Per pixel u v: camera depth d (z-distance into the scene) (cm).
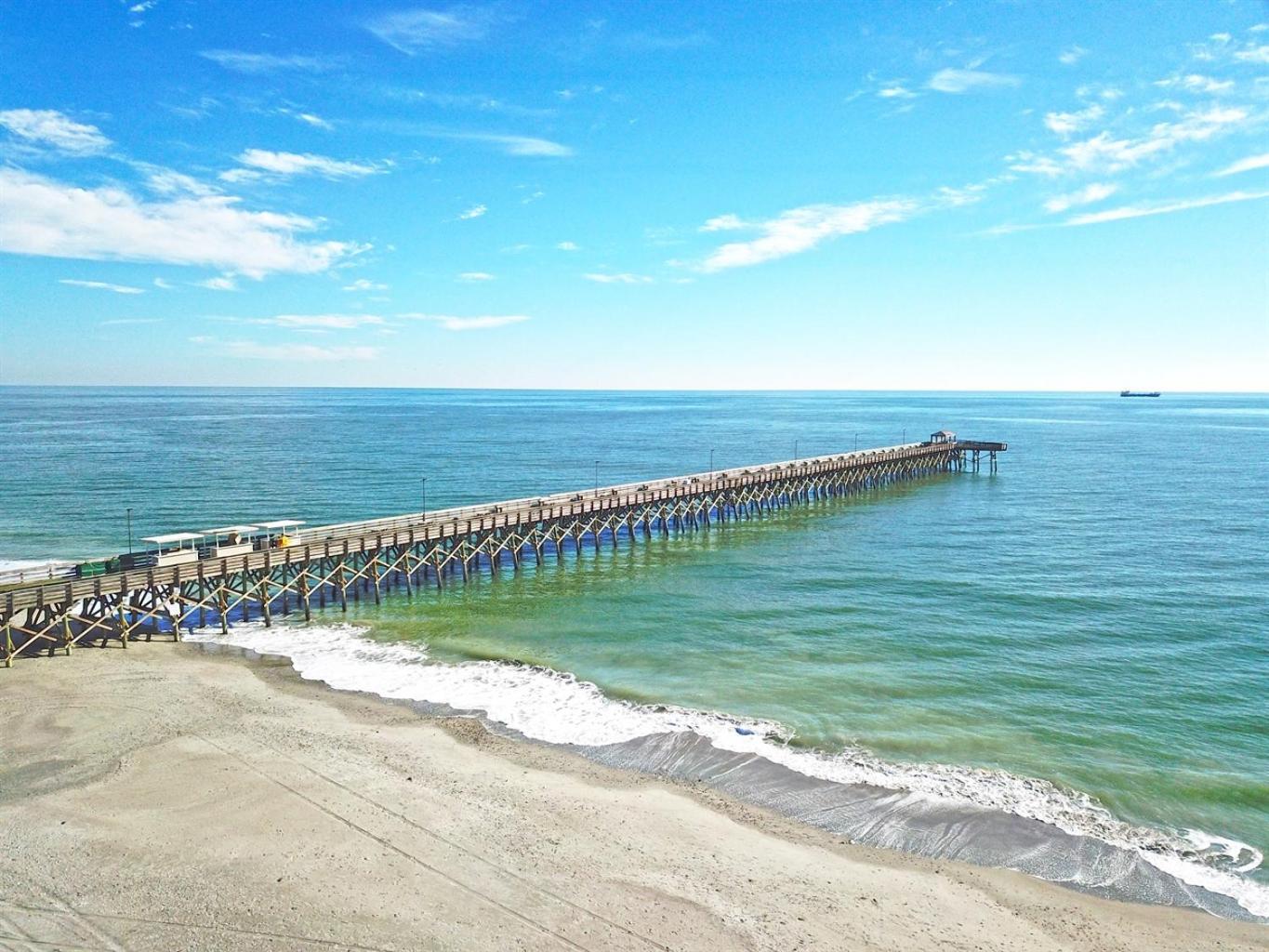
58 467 10638
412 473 10319
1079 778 2584
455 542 5144
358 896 1844
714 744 2794
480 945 1695
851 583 5109
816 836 2228
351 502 8012
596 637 4019
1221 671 3522
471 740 2775
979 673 3494
